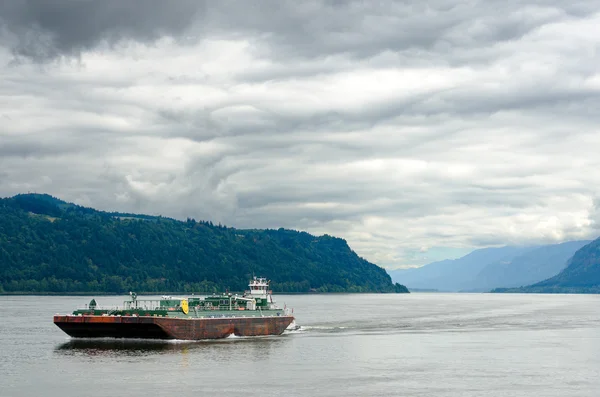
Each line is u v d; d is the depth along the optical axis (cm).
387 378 11312
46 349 14188
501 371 12050
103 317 14725
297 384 10756
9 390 10256
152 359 12825
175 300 15412
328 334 18012
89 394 10012
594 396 10088
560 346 15712
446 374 11712
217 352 13750
